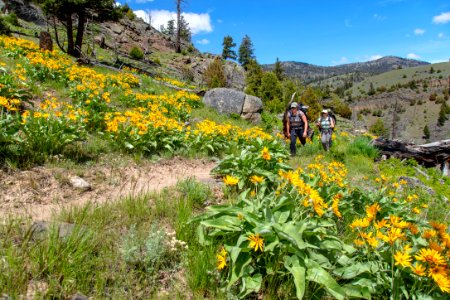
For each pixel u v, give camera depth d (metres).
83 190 5.09
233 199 5.00
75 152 6.43
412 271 2.57
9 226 3.15
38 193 4.66
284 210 3.26
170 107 13.49
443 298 2.43
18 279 2.35
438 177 12.08
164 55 46.38
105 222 3.68
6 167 5.05
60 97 10.74
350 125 44.44
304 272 2.59
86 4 24.72
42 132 5.92
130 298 2.51
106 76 15.56
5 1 36.22
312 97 47.22
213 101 18.03
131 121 8.16
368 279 2.71
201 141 9.19
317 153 11.43
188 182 5.30
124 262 2.85
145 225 3.76
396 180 8.90
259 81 48.72
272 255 2.82
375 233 3.21
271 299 2.62
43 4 24.17
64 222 3.49
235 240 3.06
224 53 86.31
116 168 6.37
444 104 193.88
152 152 7.99
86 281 2.57
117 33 44.03
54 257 2.61
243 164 5.88
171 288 2.76
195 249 3.16
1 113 5.58
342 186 5.33
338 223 4.34
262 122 18.14
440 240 2.87
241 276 2.70
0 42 16.59
